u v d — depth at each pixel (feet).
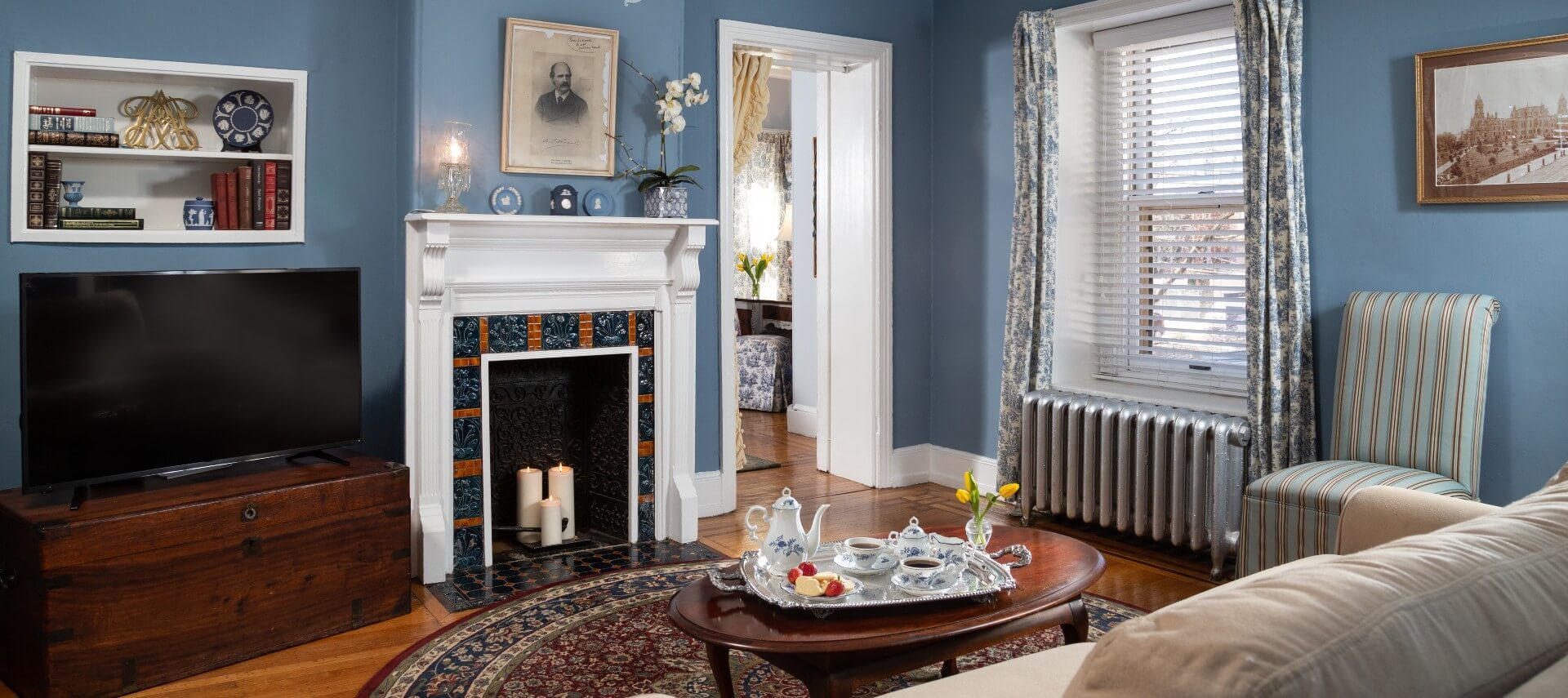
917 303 18.35
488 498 13.56
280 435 11.56
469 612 11.89
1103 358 16.66
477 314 13.26
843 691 7.67
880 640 7.61
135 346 10.40
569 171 13.97
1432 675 3.24
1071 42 16.06
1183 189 15.48
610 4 14.28
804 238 23.29
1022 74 15.74
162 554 9.84
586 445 15.51
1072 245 16.28
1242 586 3.57
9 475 11.85
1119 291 16.35
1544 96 11.02
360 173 13.79
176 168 13.00
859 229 18.16
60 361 9.92
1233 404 14.38
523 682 9.93
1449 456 11.37
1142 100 15.87
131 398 10.40
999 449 16.14
